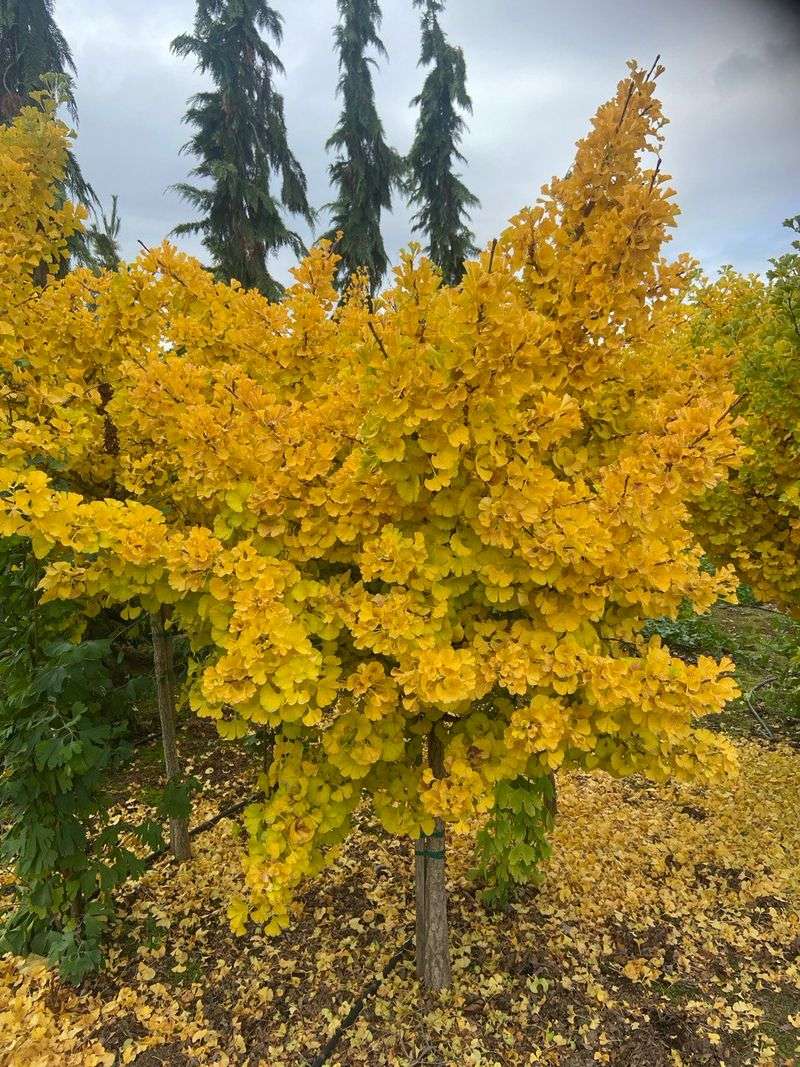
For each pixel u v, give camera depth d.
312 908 2.88
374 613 1.59
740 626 7.37
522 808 2.12
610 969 2.55
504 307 1.52
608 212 1.85
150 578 1.66
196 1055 2.14
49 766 2.16
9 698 2.31
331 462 1.69
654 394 2.14
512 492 1.57
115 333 2.58
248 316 2.46
